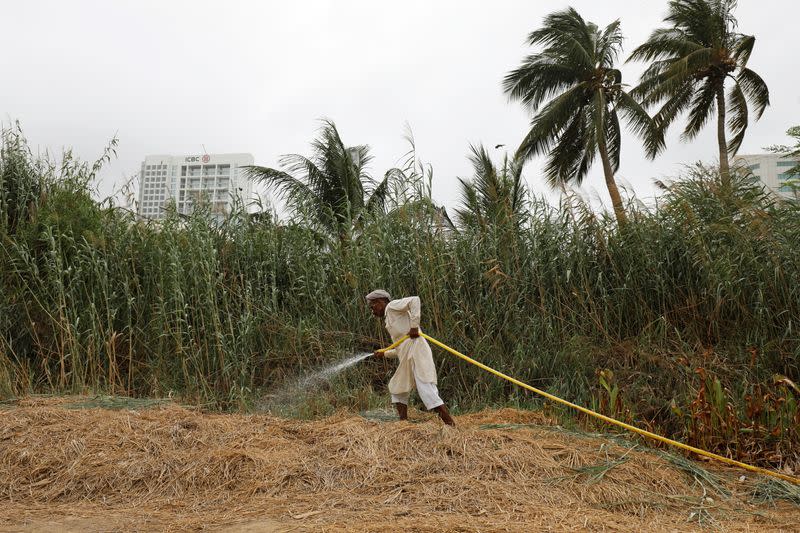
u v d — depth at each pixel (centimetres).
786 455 496
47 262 777
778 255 718
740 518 369
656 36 1862
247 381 762
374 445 448
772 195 796
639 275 780
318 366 778
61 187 910
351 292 839
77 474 421
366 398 698
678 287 759
